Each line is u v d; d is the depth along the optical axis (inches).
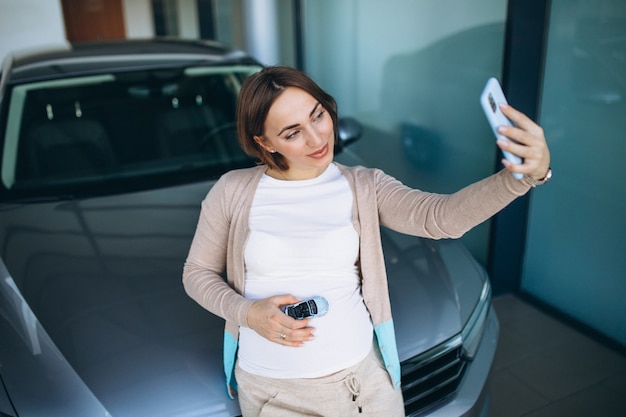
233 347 50.4
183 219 80.7
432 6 114.8
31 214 81.8
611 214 91.4
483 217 41.8
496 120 37.1
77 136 97.0
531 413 83.0
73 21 228.2
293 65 187.6
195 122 103.3
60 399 52.6
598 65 87.4
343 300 46.9
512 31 91.2
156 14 238.1
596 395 85.9
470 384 63.4
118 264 70.3
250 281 47.9
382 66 136.4
